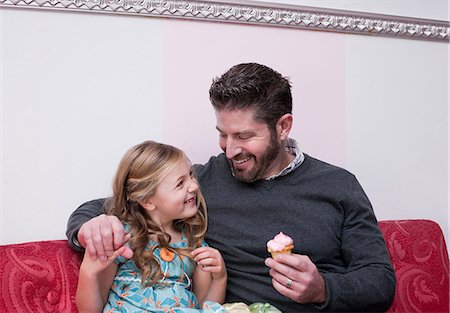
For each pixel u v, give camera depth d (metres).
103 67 1.52
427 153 1.92
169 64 1.58
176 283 1.30
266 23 1.68
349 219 1.37
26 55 1.44
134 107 1.55
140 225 1.32
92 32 1.50
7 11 1.42
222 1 1.62
